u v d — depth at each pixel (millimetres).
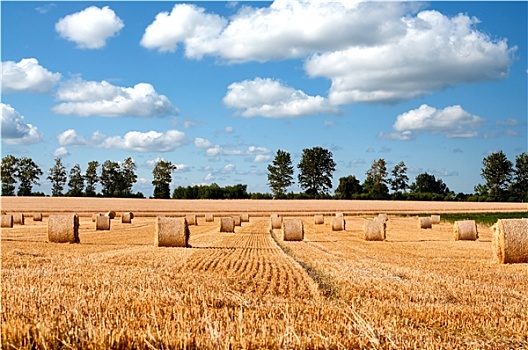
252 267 20234
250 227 53750
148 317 9383
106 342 7531
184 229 29234
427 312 11555
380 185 161875
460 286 15289
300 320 10023
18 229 44312
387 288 14906
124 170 154000
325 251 27719
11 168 147750
